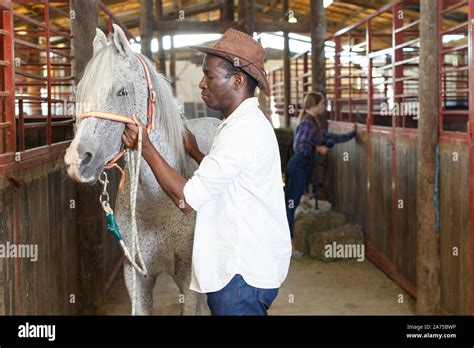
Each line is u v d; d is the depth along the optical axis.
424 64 3.78
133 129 2.00
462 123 6.19
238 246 1.97
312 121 5.82
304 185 5.79
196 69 19.44
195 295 2.50
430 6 3.73
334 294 4.55
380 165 5.24
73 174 1.88
